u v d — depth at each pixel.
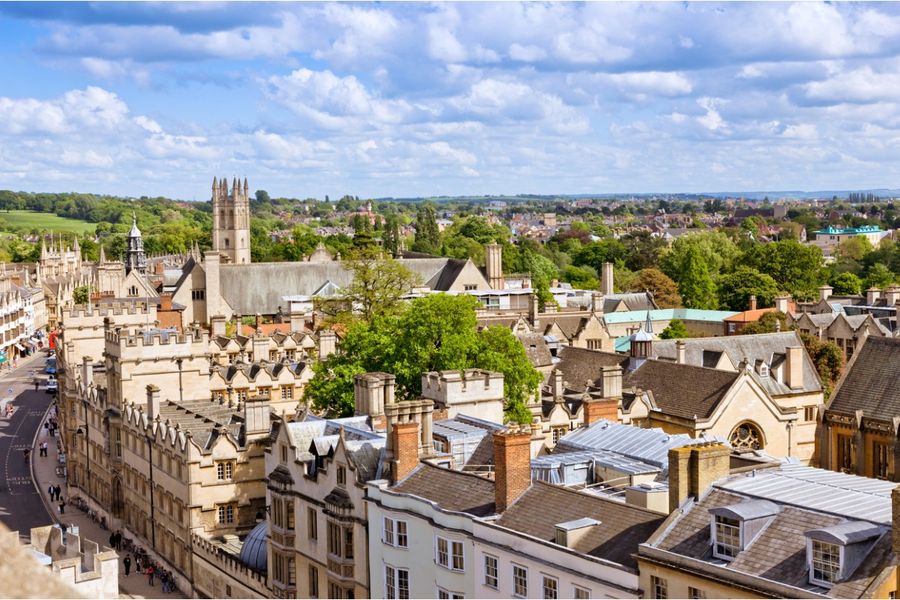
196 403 132.25
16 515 145.38
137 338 134.75
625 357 133.62
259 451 113.12
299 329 197.38
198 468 110.81
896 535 46.59
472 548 64.94
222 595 103.12
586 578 56.34
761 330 180.50
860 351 116.25
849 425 110.56
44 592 11.81
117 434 135.25
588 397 112.88
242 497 112.69
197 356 138.38
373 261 199.88
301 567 86.81
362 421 90.88
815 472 60.69
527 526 62.38
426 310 117.12
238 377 145.62
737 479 57.81
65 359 166.38
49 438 191.00
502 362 112.31
